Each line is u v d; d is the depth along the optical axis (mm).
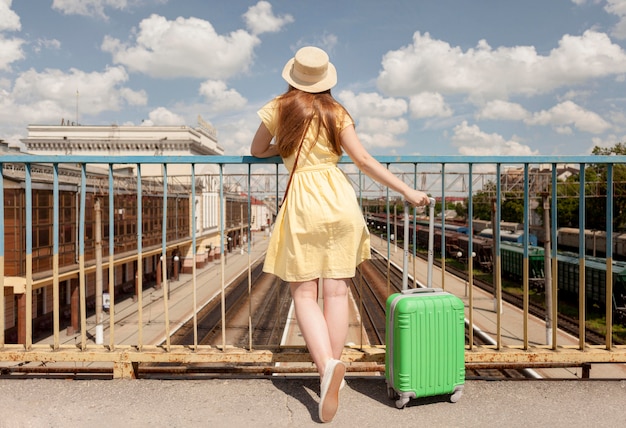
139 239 2795
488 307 23703
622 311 20750
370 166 2346
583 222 2816
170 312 24812
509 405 2357
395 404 2344
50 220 18469
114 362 2713
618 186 36812
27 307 2795
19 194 16656
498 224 2852
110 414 2258
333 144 2361
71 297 20203
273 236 2439
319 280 2590
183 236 36969
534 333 18641
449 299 2365
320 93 2432
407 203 2461
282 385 2584
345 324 2334
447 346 2338
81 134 47812
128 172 28906
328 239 2295
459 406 2346
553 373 12688
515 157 2816
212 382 2629
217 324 22344
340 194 2326
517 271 30672
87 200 21422
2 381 2639
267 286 32969
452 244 44219
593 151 41594
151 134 47906
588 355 2699
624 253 34938
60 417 2229
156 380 2654
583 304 2795
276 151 2668
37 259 17578
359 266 2879
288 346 2807
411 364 2266
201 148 50625
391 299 2385
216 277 36719
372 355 2689
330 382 2084
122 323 22219
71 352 2725
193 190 2818
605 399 2426
